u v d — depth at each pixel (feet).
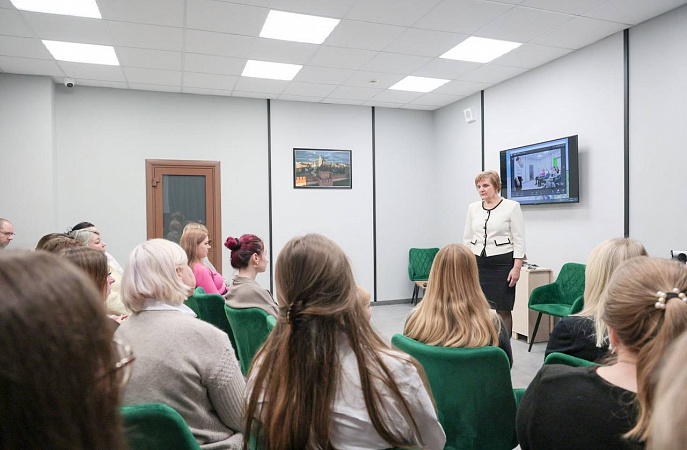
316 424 2.93
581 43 14.39
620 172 13.57
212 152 19.85
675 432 1.34
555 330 5.49
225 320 9.24
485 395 5.00
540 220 16.56
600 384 2.86
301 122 21.12
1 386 1.08
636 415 2.62
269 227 20.66
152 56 15.07
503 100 18.38
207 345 4.23
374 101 21.21
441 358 5.01
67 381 1.17
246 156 20.33
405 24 12.92
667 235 12.30
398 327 17.66
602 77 14.11
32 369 1.11
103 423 1.28
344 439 3.05
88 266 4.76
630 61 13.24
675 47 12.01
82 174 18.15
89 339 1.24
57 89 17.79
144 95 18.95
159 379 3.99
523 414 3.25
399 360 3.28
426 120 23.21
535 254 16.81
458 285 5.36
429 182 23.27
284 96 20.15
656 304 2.65
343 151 21.75
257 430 3.32
